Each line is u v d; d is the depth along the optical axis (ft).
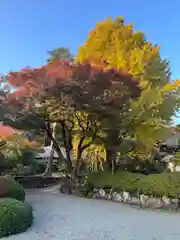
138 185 27.40
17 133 45.98
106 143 39.47
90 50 39.68
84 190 33.83
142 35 41.78
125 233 17.16
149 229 18.16
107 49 39.83
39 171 68.85
